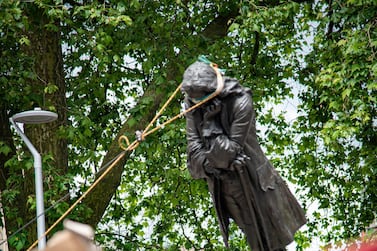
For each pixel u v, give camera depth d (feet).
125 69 64.49
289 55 67.41
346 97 53.78
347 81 52.80
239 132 22.89
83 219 55.83
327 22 55.42
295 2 56.44
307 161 67.51
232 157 22.85
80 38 56.95
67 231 5.88
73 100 61.36
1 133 58.75
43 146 55.42
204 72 22.71
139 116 55.77
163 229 68.69
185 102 23.76
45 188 53.72
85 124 55.83
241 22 59.26
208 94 22.71
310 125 67.56
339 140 65.36
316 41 59.41
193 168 23.82
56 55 56.29
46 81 55.83
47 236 53.52
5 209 55.77
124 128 57.88
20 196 57.16
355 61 52.85
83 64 61.52
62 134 54.60
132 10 56.18
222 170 23.52
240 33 54.03
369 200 67.31
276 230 24.40
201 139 23.53
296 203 25.14
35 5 54.19
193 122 23.50
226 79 23.04
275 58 65.98
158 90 56.03
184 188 64.44
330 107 54.29
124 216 69.77
